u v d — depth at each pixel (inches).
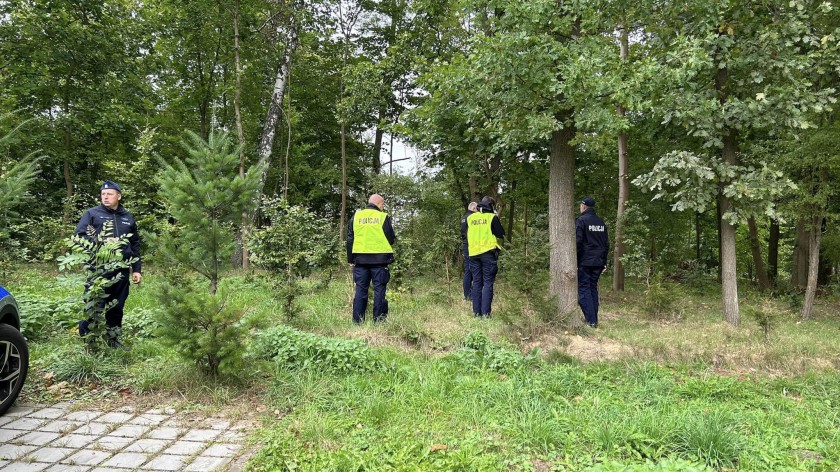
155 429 148.1
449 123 502.3
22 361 162.6
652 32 356.8
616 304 453.1
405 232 626.2
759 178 315.3
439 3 585.6
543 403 168.2
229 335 173.8
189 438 142.2
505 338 251.6
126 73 637.9
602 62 267.3
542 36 273.1
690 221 783.7
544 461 132.9
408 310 332.5
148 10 664.4
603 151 451.8
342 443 138.4
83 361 187.5
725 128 340.2
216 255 196.4
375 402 162.6
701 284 634.2
